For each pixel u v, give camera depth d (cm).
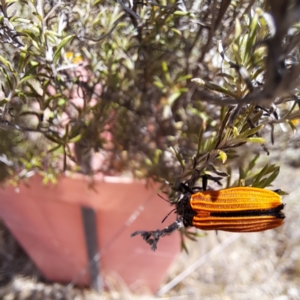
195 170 17
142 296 44
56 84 21
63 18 21
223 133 17
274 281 48
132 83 28
